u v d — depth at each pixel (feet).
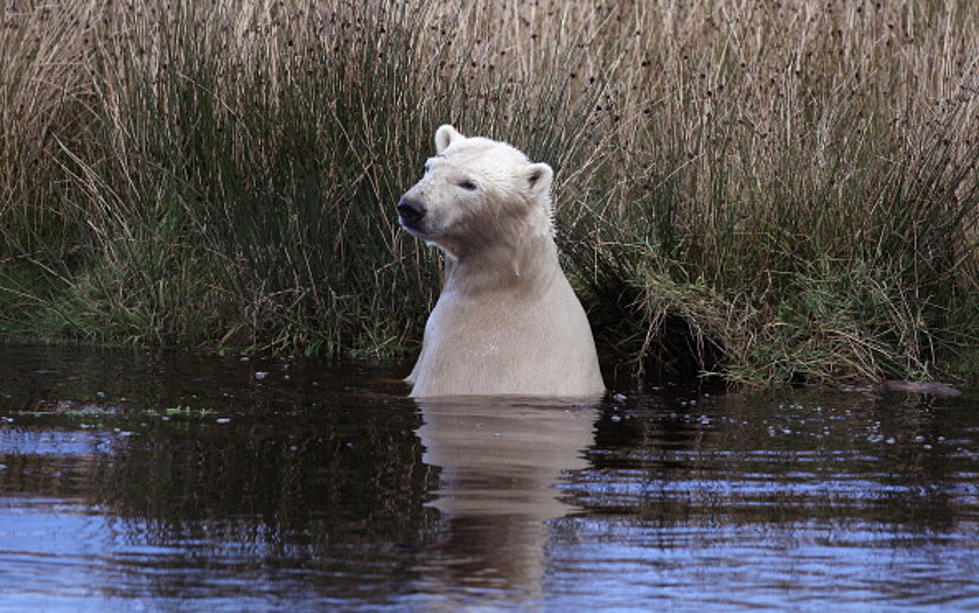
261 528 25.82
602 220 56.44
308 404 41.04
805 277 53.57
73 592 21.97
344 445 34.19
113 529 25.61
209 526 25.91
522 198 44.80
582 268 55.26
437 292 55.72
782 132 56.75
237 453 32.78
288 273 56.54
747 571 23.88
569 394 44.57
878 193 56.08
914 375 50.21
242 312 56.65
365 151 57.11
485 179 44.50
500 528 26.20
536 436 36.45
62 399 40.68
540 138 57.52
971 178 57.06
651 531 26.37
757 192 55.83
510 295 45.34
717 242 54.75
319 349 55.47
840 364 50.55
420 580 22.80
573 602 21.93
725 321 51.55
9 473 29.94
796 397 46.06
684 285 52.70
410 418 38.78
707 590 22.75
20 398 40.68
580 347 45.55
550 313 45.27
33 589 22.09
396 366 51.70
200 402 40.86
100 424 36.40
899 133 57.26
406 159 56.54
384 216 55.98
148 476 29.99
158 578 22.71
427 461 32.40
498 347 44.70
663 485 30.60
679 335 53.16
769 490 30.35
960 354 52.95
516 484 30.14
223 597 21.81
